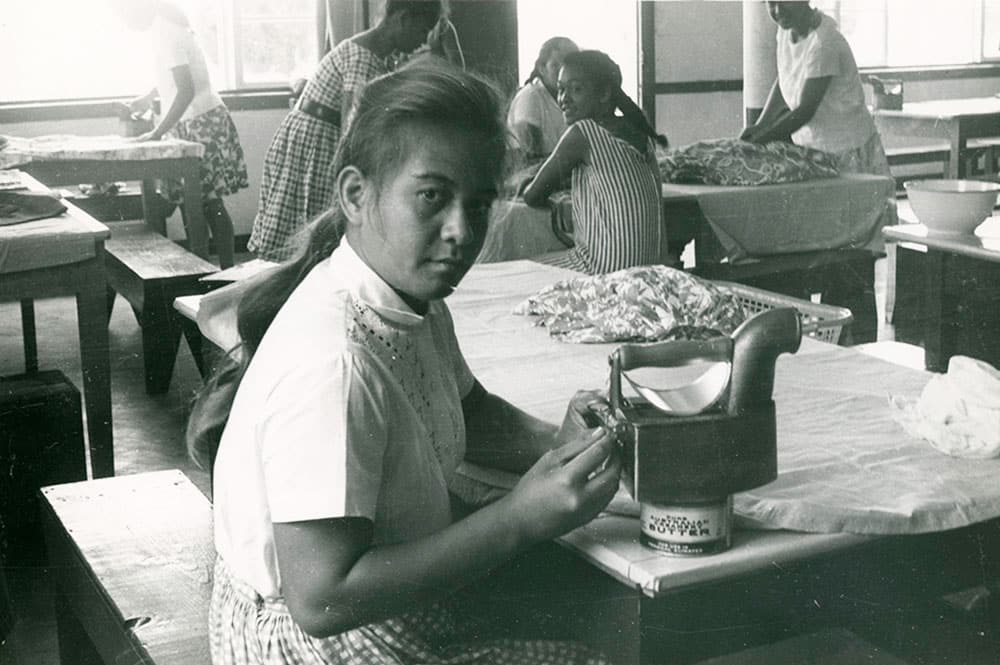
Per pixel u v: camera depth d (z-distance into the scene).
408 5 3.97
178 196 5.94
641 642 1.38
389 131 1.21
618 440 1.30
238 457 1.28
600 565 1.39
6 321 5.73
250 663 1.34
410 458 1.29
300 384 1.19
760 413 1.32
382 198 1.24
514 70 5.77
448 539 1.21
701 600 1.38
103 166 5.30
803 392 2.06
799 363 2.27
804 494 1.51
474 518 1.24
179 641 1.65
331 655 1.31
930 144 7.59
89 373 3.44
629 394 2.05
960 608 1.62
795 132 4.91
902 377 2.16
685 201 4.09
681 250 4.20
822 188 4.16
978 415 1.71
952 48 8.55
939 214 3.45
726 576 1.34
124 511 2.14
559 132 4.66
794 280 4.15
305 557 1.18
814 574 1.42
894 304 3.63
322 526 1.18
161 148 5.41
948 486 1.54
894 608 1.48
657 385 2.11
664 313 2.51
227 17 7.67
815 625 1.42
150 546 1.97
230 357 1.72
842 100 4.74
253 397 1.25
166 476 2.32
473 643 1.41
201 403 1.81
